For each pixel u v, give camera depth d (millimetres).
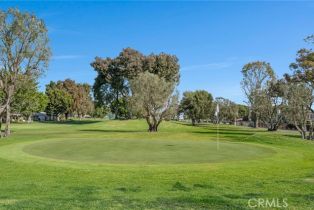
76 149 22969
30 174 14297
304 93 45969
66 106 131375
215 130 63406
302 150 25594
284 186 11914
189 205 8781
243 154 21406
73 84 143875
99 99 95625
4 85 42562
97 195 10117
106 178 13461
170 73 88625
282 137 34344
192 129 67938
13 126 79625
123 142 28391
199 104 101375
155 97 53219
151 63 87438
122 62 89125
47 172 14734
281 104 61156
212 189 11383
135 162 17484
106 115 162625
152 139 32750
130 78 87312
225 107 116250
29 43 41344
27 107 58188
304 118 46781
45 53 42344
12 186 11664
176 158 19109
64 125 86750
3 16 39844
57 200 9273
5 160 17906
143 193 10539
